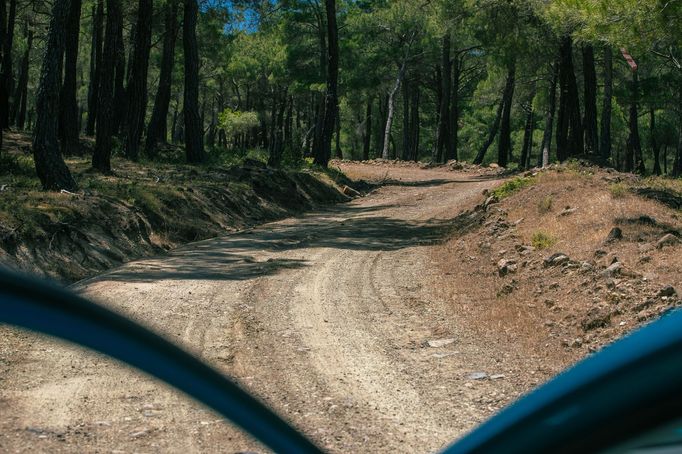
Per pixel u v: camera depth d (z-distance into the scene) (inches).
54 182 764.0
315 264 626.8
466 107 3602.4
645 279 448.1
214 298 480.1
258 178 1098.7
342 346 378.3
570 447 21.7
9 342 239.3
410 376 330.3
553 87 2097.7
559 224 673.0
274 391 302.4
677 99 2012.8
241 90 3597.4
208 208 888.3
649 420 21.1
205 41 2144.4
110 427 79.8
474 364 350.9
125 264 627.5
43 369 209.3
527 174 1079.6
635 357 21.2
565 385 22.3
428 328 420.2
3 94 1392.7
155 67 2393.0
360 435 255.3
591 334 391.5
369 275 581.6
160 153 1535.4
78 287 518.9
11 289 24.9
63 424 80.8
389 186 1488.7
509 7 1311.5
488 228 738.2
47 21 2028.8
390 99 2410.2
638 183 869.8
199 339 382.3
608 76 1603.1
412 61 2532.0
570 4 647.8
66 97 1272.1
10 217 574.2
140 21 1294.3
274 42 2817.4
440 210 1066.1
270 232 858.8
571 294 458.6
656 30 620.4
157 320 418.0
